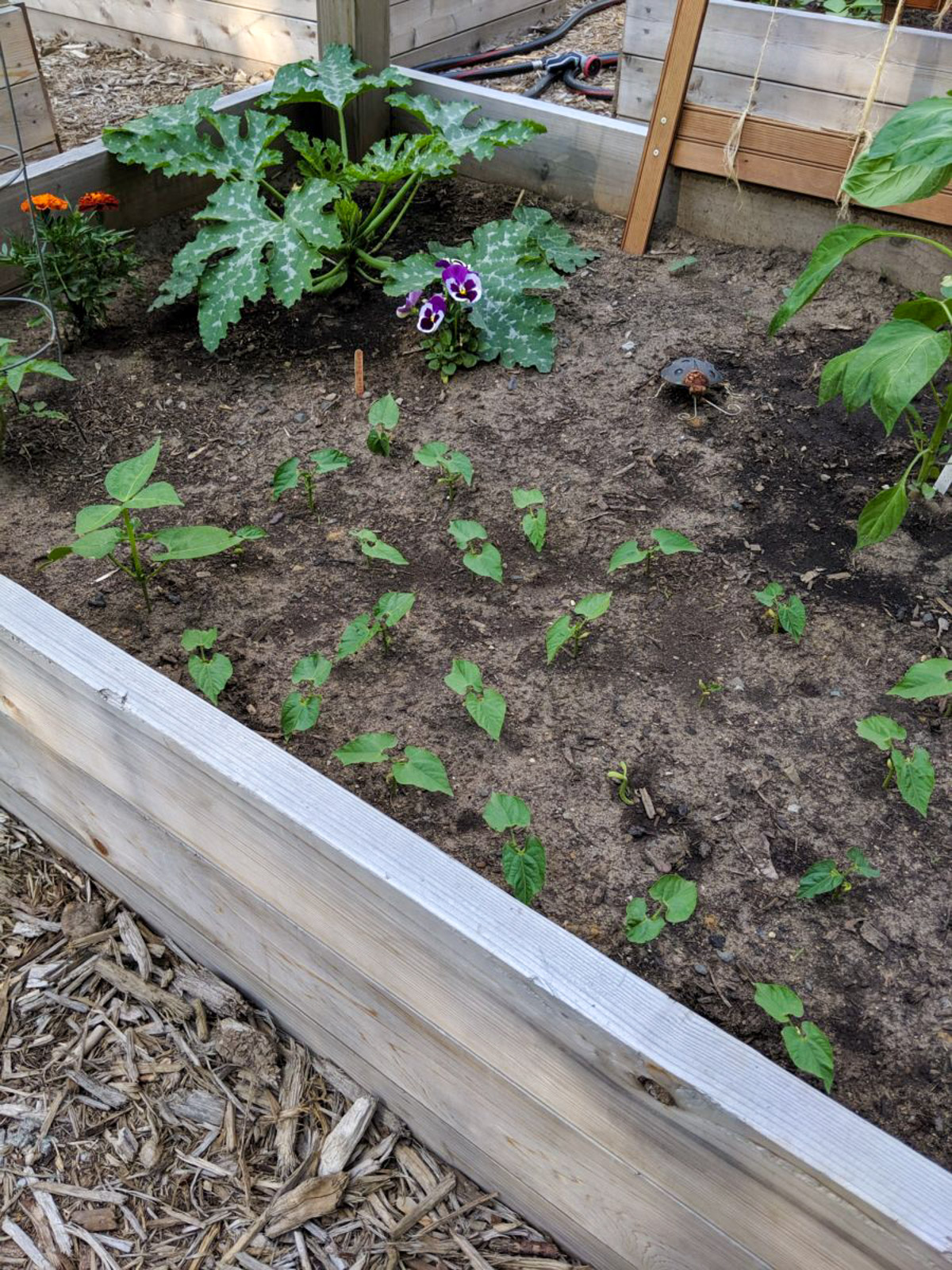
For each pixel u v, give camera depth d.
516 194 3.49
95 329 2.88
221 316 2.67
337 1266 1.50
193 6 4.71
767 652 1.96
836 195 2.91
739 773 1.75
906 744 1.79
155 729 1.44
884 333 1.85
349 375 2.73
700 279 3.07
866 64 2.92
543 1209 1.49
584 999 1.14
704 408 2.57
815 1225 1.07
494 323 2.74
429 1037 1.42
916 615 2.03
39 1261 1.51
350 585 2.10
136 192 3.13
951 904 1.57
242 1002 1.83
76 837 1.96
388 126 3.60
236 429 2.54
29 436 2.49
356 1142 1.62
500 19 4.97
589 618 1.84
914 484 2.34
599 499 2.30
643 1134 1.19
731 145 2.97
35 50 3.42
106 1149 1.62
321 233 2.69
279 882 1.46
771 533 2.23
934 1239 0.96
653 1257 1.37
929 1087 1.36
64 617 1.64
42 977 1.84
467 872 1.26
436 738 1.79
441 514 2.27
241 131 3.34
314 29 4.41
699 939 1.52
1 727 1.86
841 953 1.51
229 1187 1.58
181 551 1.92
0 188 2.79
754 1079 1.08
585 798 1.70
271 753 1.41
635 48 3.55
